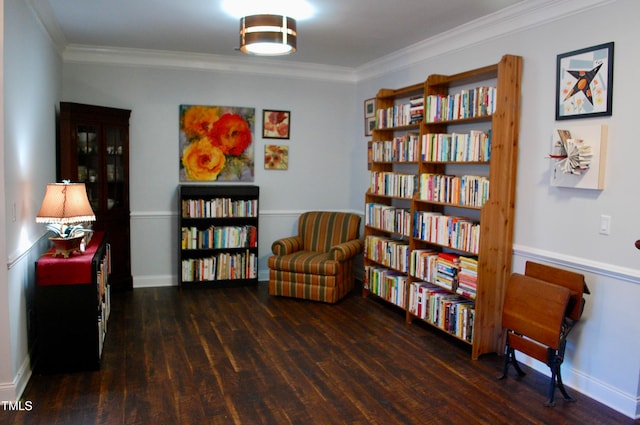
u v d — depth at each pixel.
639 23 2.73
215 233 5.43
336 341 3.92
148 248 5.51
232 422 2.66
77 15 3.92
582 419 2.79
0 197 2.64
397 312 4.73
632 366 2.83
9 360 2.78
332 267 4.85
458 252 4.15
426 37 4.43
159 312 4.57
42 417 2.66
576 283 2.99
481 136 3.63
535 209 3.44
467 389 3.13
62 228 3.35
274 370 3.34
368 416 2.76
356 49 4.95
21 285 3.03
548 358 2.96
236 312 4.62
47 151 4.07
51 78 4.30
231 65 5.57
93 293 3.21
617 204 2.88
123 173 5.12
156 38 4.64
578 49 3.09
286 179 5.97
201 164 5.59
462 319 3.74
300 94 5.93
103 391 2.97
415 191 4.41
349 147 6.21
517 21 3.55
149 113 5.36
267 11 3.72
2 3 2.59
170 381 3.14
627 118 2.81
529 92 3.46
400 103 5.08
